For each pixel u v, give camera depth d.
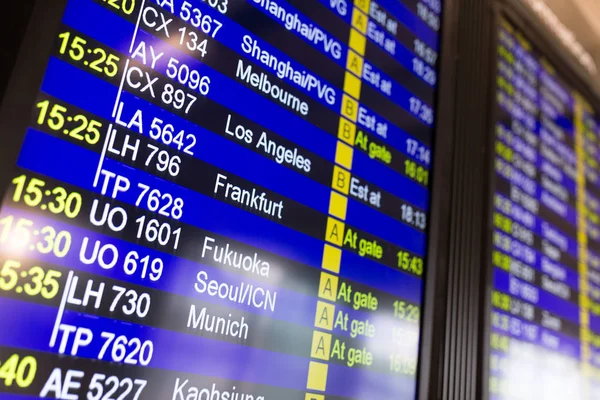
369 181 1.06
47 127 0.66
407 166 1.15
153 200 0.74
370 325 0.99
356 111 1.07
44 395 0.61
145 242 0.72
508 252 1.36
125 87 0.74
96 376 0.65
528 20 1.64
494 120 1.40
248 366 0.80
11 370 0.59
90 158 0.69
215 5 0.88
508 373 1.26
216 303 0.78
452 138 1.27
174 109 0.79
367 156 1.07
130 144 0.73
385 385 0.99
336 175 1.00
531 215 1.47
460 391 1.12
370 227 1.04
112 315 0.67
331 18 1.07
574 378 1.47
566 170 1.67
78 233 0.66
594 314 1.62
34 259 0.63
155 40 0.78
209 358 0.76
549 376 1.38
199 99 0.82
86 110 0.69
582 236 1.66
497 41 1.48
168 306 0.73
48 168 0.65
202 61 0.84
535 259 1.44
